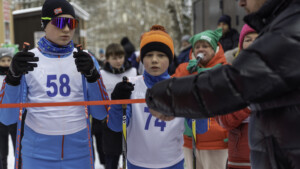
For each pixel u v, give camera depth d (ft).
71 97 6.54
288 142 3.48
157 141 6.59
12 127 12.68
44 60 6.49
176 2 56.03
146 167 6.66
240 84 3.44
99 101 6.18
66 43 6.58
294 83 3.27
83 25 62.03
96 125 13.08
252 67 3.38
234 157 7.13
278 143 3.58
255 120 3.92
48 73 6.45
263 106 3.73
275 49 3.31
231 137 7.20
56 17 6.25
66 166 6.53
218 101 3.60
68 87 6.52
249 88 3.41
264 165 3.79
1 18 45.14
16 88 6.24
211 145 8.71
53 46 6.50
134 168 6.78
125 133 6.27
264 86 3.34
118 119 6.62
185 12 55.98
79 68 6.14
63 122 6.46
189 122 6.89
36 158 6.44
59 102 6.17
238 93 3.48
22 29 53.36
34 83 6.41
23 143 6.68
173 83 3.96
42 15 6.51
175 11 56.34
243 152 6.91
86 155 6.77
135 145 6.75
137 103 6.76
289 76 3.25
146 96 4.43
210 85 3.62
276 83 3.29
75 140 6.60
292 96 3.41
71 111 6.55
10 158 15.99
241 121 6.66
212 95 3.61
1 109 6.37
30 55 5.98
